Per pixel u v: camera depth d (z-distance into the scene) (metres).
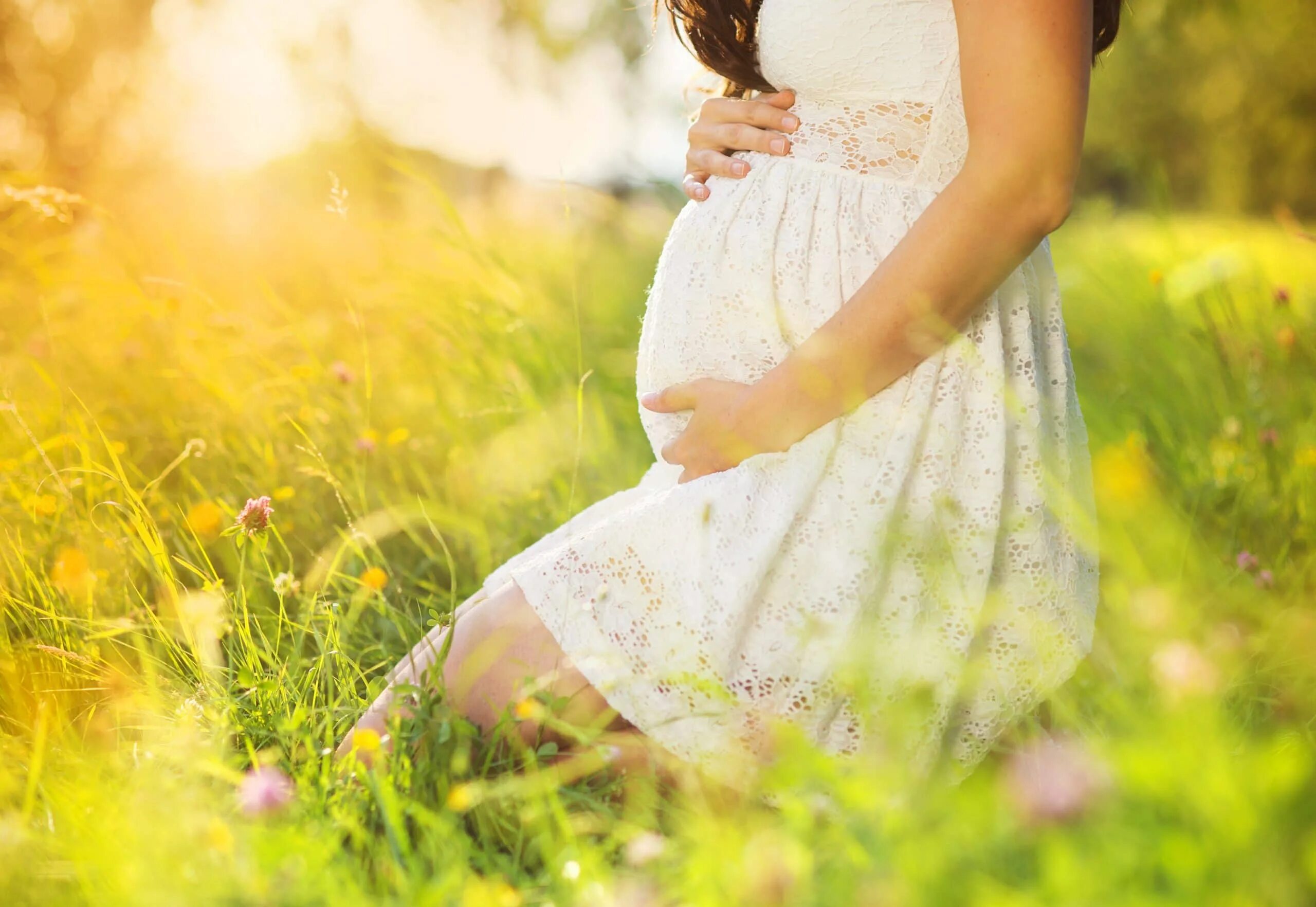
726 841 0.99
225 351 2.64
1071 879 0.81
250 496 2.19
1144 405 2.52
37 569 1.81
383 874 1.07
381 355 2.89
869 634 1.24
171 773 1.23
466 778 1.25
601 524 1.38
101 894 0.99
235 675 1.54
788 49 1.39
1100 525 1.46
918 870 0.86
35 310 2.86
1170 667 1.03
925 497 1.30
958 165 1.35
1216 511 2.04
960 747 1.33
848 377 1.27
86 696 1.55
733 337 1.38
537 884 1.08
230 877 0.98
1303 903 0.81
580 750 1.29
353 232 3.14
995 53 1.19
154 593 1.94
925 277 1.23
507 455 2.40
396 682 1.42
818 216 1.36
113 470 2.18
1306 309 2.63
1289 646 1.35
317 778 1.26
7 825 1.10
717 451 1.34
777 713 1.25
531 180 2.65
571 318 3.02
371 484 2.28
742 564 1.26
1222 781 0.83
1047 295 1.43
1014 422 1.33
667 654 1.26
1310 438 2.13
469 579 2.04
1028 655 1.32
